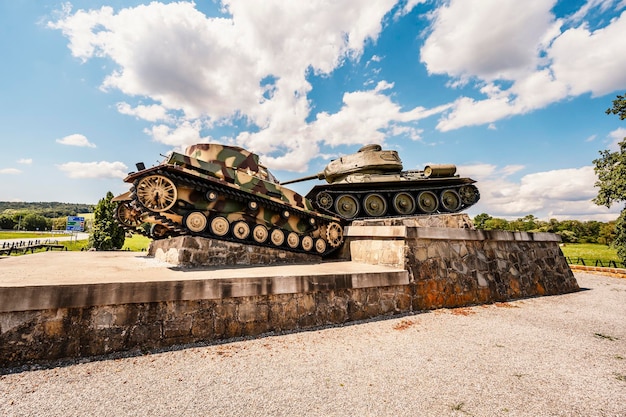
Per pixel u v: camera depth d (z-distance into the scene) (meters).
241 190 10.08
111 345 5.01
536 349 5.67
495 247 11.18
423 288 8.94
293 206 11.53
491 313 8.47
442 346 5.77
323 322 7.05
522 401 3.84
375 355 5.28
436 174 15.40
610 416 3.53
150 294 5.29
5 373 4.27
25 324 4.56
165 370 4.53
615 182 17.97
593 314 8.40
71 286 4.79
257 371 4.57
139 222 14.11
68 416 3.33
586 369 4.83
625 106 18.36
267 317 6.39
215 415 3.41
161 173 8.73
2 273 6.15
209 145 11.20
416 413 3.51
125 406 3.55
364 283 7.78
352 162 16.77
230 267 8.94
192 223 9.43
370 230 11.20
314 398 3.81
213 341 5.73
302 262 11.48
